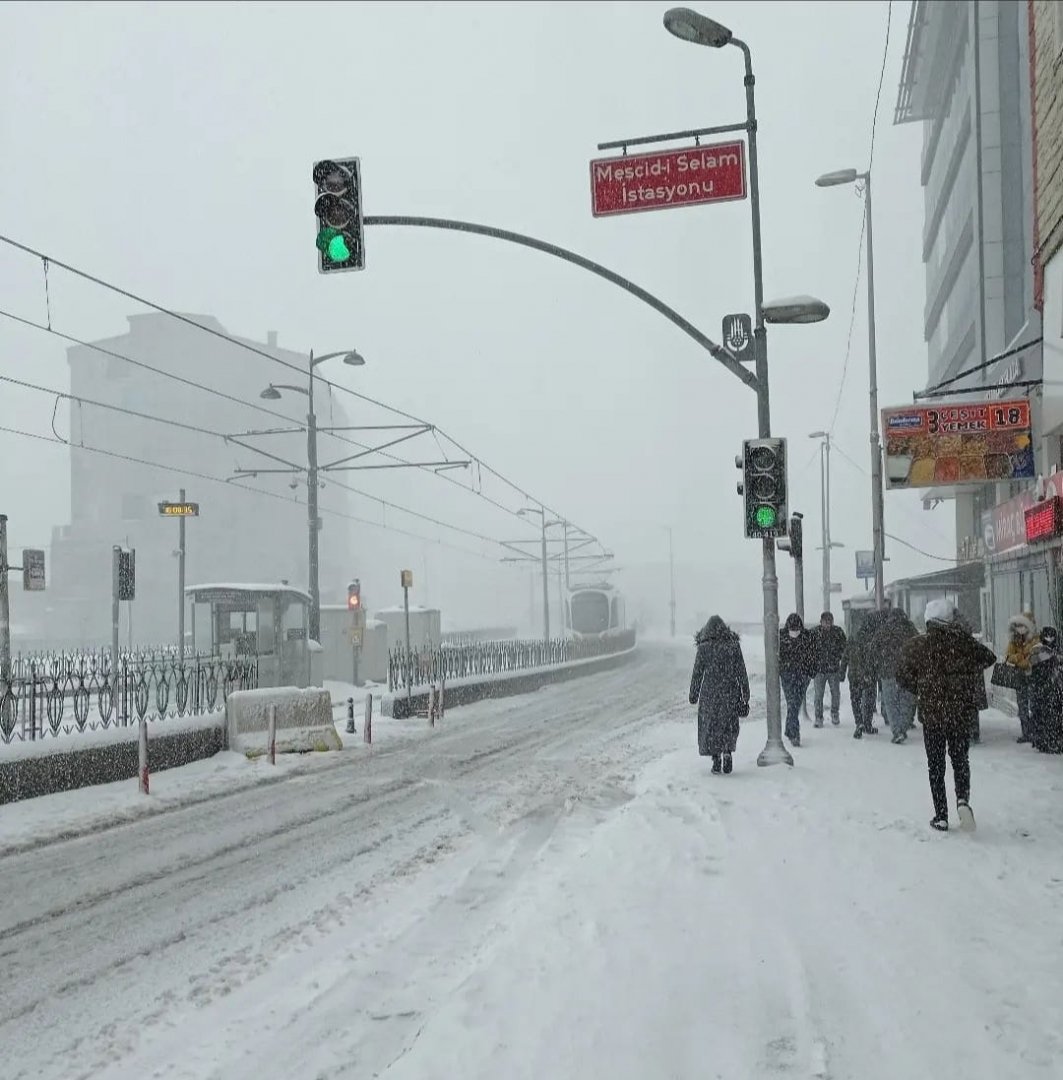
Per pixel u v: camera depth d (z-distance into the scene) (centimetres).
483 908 694
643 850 782
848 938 557
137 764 1291
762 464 1209
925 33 4250
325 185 1124
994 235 3469
